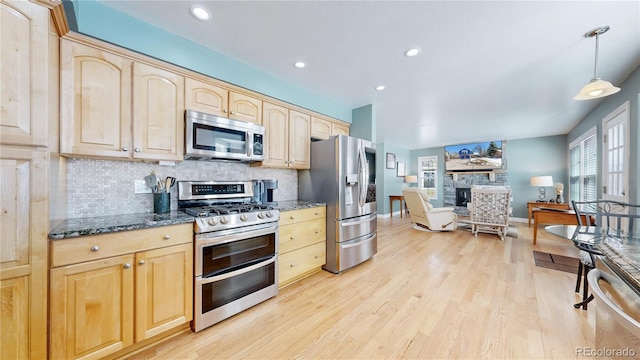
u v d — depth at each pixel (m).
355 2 1.55
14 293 1.11
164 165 2.11
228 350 1.54
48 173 1.19
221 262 1.84
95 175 1.77
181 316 1.64
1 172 1.08
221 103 2.20
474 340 1.62
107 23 1.58
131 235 1.44
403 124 4.80
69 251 1.24
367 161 3.15
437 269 2.92
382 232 4.96
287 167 2.80
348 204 2.89
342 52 2.16
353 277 2.70
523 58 2.23
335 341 1.62
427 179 8.04
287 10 1.63
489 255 3.45
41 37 1.16
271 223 2.20
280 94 2.69
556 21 1.70
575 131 4.96
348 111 3.68
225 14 1.67
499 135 5.95
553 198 5.92
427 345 1.58
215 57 2.14
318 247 2.79
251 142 2.35
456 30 1.83
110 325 1.37
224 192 2.42
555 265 3.02
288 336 1.68
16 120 1.10
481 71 2.50
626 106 2.67
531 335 1.66
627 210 2.71
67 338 1.24
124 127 1.67
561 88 2.94
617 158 3.06
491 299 2.16
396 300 2.17
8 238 1.09
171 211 2.05
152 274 1.52
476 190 4.57
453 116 4.21
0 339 1.08
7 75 1.08
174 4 1.57
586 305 1.95
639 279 0.68
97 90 1.56
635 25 1.72
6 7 1.08
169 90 1.88
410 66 2.40
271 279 2.18
